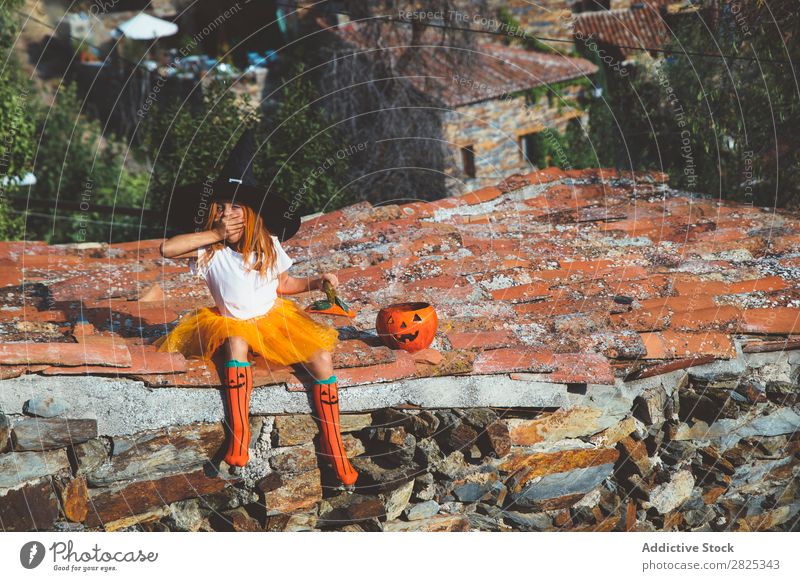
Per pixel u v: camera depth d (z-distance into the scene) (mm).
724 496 4605
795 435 4578
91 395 3266
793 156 9570
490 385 3777
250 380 3395
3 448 3141
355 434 3748
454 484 3854
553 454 4008
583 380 3803
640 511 4293
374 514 3705
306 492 3607
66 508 3270
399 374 3617
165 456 3383
